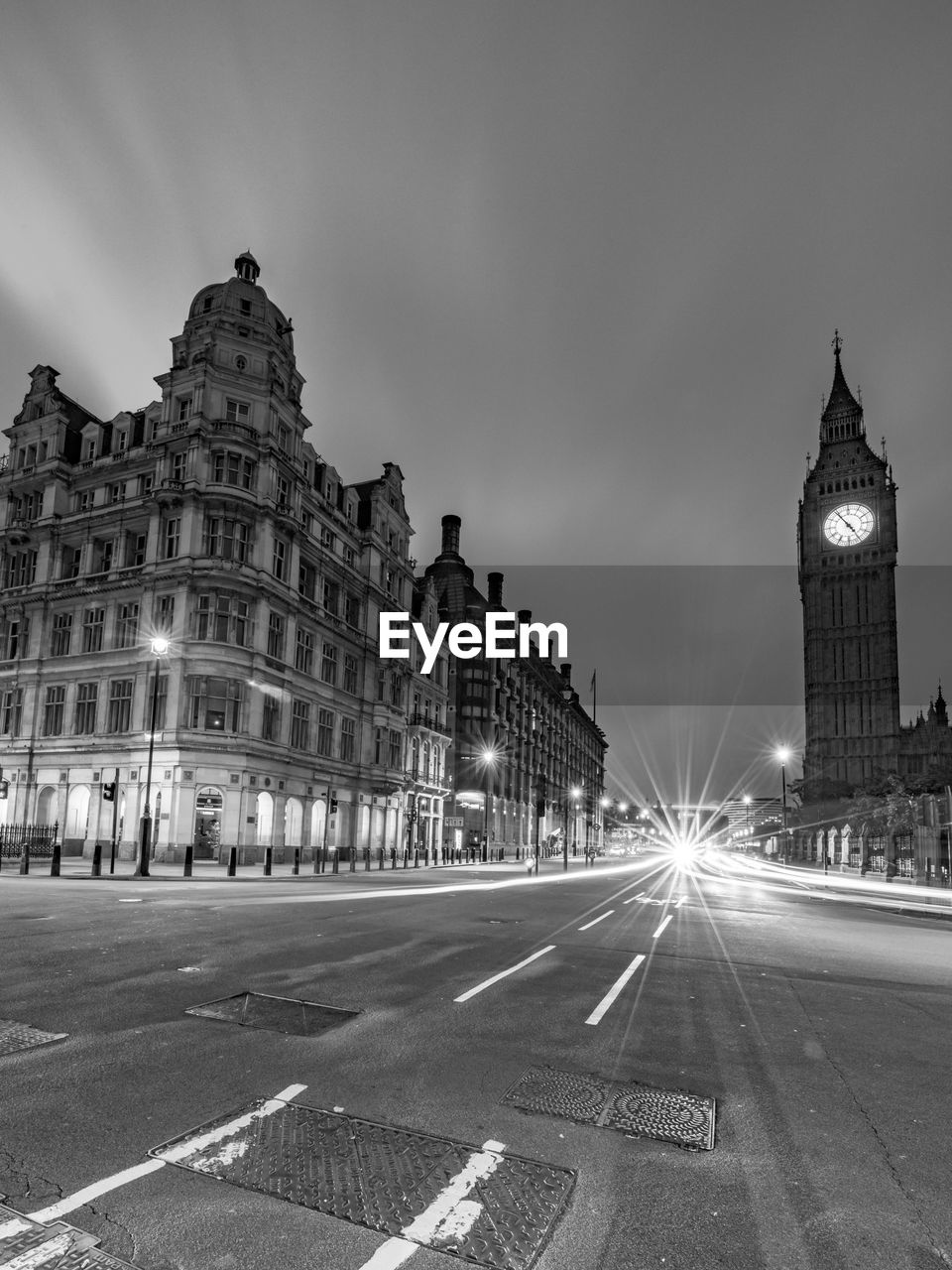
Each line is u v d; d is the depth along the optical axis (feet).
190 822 120.98
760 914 64.90
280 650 142.61
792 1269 11.08
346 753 169.58
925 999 30.22
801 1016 26.55
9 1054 19.62
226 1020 23.34
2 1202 12.35
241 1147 14.52
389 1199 12.76
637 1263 11.12
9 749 141.28
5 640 150.41
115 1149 14.33
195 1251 11.12
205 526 131.75
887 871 133.90
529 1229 11.94
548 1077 19.12
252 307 147.33
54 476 148.97
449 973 32.14
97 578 140.05
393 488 198.59
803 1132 16.21
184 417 138.62
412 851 192.03
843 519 456.04
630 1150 15.03
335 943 39.55
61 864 107.55
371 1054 20.49
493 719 279.69
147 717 127.85
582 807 481.05
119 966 31.19
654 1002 27.86
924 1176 14.32
